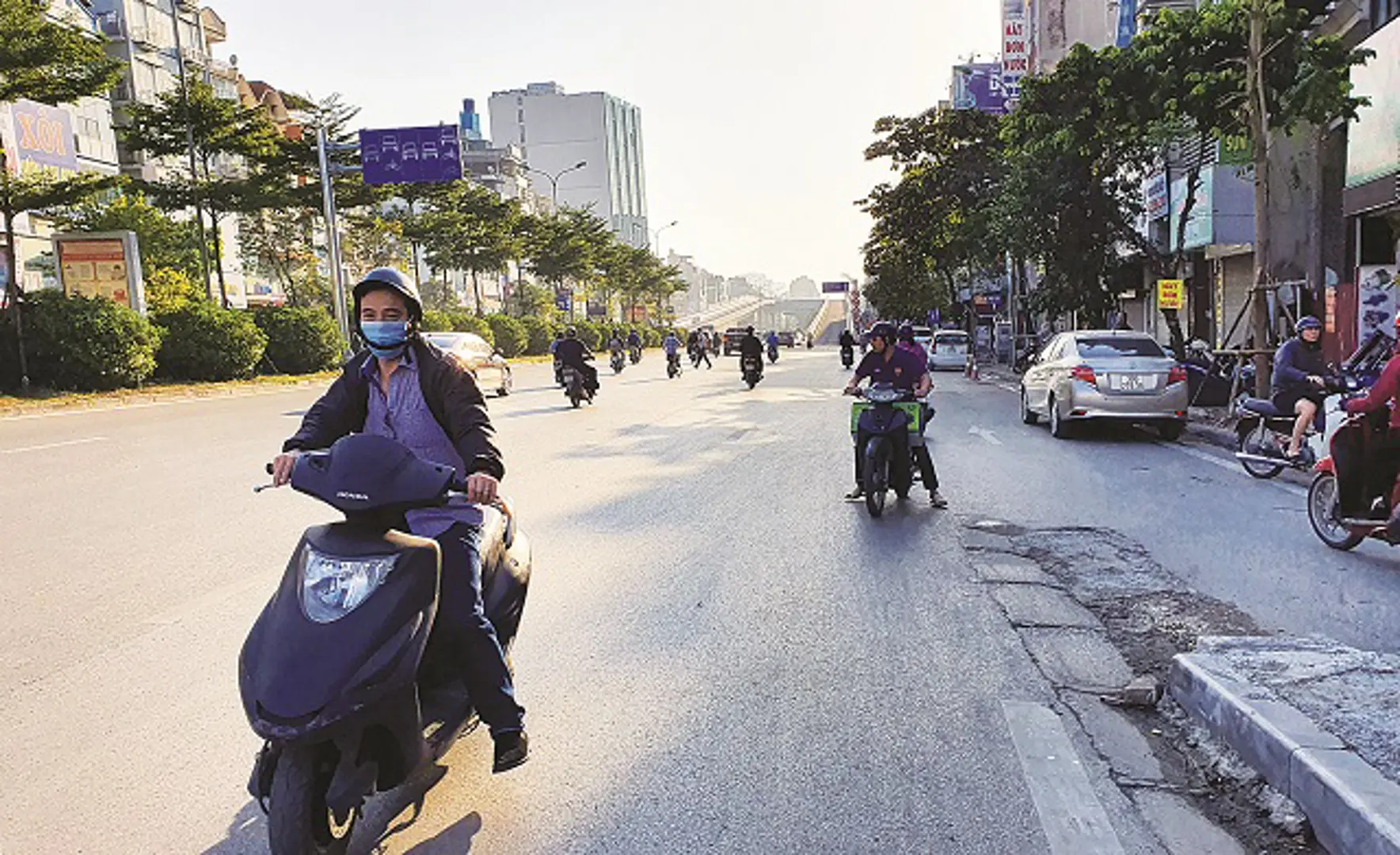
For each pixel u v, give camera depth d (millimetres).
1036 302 26812
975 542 7965
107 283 28109
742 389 28359
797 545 7977
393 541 3168
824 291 118938
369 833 3529
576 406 21422
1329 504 7637
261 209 38438
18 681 5062
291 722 2881
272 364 33312
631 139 177875
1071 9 42656
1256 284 14750
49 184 25359
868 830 3520
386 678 2986
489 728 3576
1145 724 4402
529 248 70062
